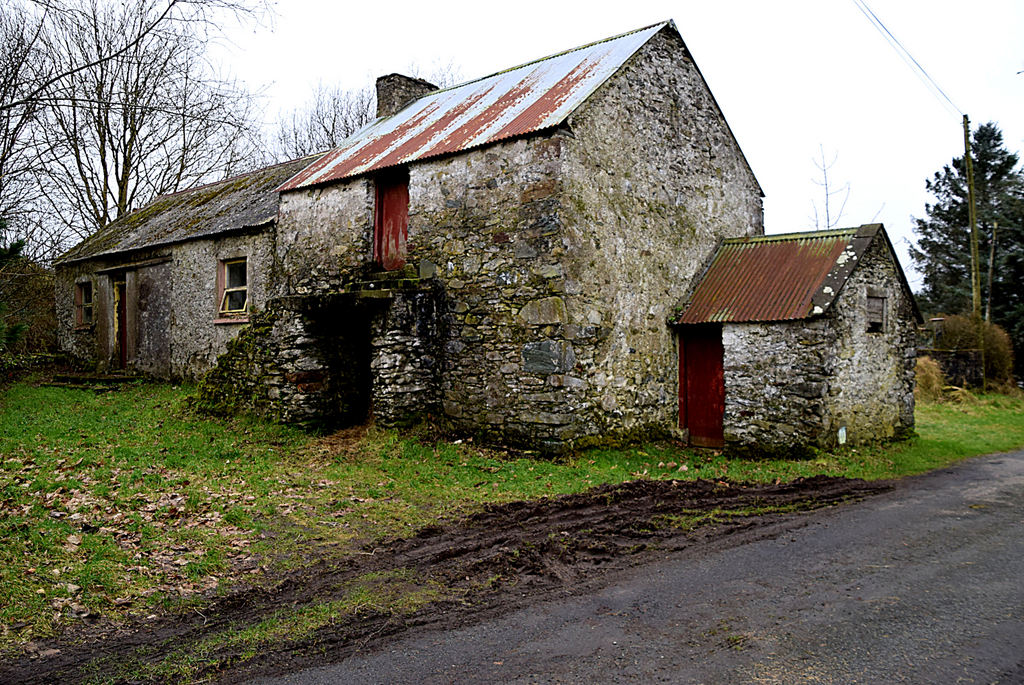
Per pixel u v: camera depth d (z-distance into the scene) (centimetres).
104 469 828
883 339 1233
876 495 880
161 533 637
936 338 2517
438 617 492
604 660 418
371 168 1251
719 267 1303
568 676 399
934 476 1023
